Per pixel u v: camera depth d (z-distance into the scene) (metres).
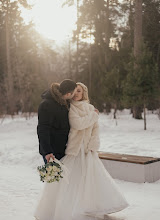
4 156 7.82
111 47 29.03
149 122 18.75
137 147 8.38
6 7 32.22
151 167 5.05
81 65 37.66
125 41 27.72
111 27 29.86
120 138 10.98
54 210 2.87
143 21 25.08
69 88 2.94
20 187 4.59
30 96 24.89
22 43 37.81
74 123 2.98
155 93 14.20
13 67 32.03
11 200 3.87
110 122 18.94
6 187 4.58
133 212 3.36
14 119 24.52
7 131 15.75
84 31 32.94
